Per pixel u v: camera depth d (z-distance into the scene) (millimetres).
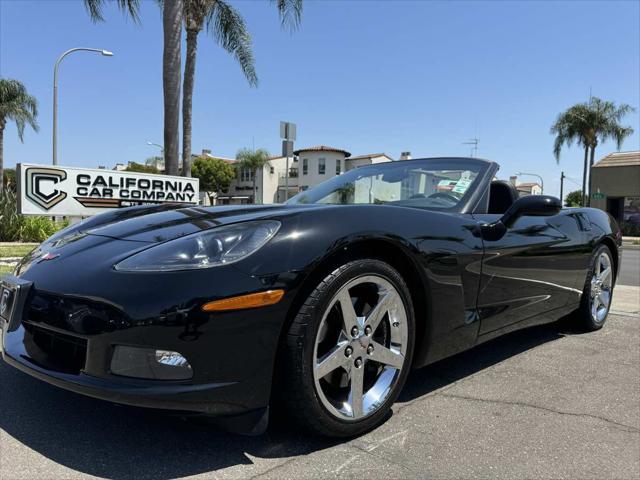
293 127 8195
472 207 2861
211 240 1891
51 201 9500
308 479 1813
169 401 1716
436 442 2121
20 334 2031
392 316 2248
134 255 1919
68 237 2389
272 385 1920
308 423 1979
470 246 2545
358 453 2010
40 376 1888
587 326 4000
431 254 2328
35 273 2051
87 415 2242
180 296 1735
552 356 3381
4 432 2074
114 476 1790
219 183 54219
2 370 2746
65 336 1883
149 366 1748
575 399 2627
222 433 2121
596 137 32500
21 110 29625
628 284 7668
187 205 2871
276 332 1848
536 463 1976
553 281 3295
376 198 3186
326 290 1953
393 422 2305
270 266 1847
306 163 52250
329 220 2047
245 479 1799
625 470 1938
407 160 3559
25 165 9172
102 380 1770
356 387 2115
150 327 1719
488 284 2682
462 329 2553
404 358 2287
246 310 1788
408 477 1850
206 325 1738
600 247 3963
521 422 2338
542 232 3150
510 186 3455
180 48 10336
